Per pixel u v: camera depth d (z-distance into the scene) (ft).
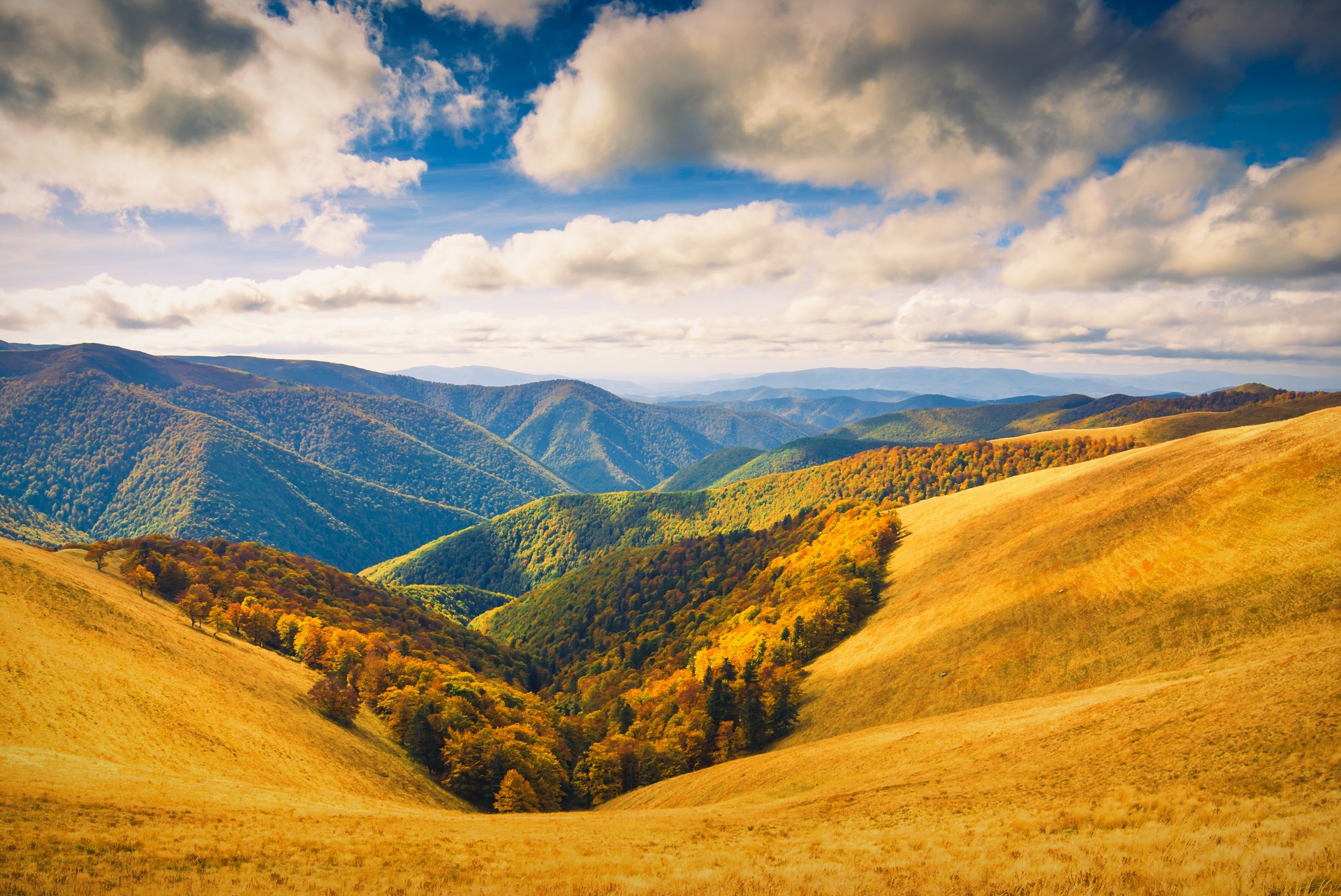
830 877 67.36
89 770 121.80
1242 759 82.94
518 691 464.65
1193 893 47.96
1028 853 67.05
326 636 390.83
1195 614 205.16
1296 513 218.18
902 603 362.33
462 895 69.67
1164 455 359.87
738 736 276.82
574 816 163.02
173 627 304.50
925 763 141.38
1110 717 123.24
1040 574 293.64
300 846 91.09
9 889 62.69
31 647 190.08
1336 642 118.21
